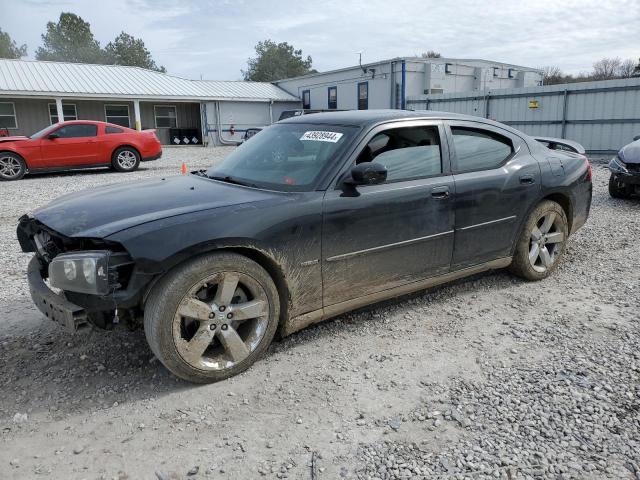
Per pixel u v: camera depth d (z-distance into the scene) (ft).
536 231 15.21
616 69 195.83
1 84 85.66
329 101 112.37
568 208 16.20
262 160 12.51
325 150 11.68
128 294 8.90
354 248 11.30
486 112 67.05
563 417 8.70
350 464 7.68
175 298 9.19
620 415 8.71
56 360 10.98
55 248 10.21
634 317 12.80
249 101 111.96
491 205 13.67
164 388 9.83
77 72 100.32
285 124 13.89
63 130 47.42
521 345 11.43
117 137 50.03
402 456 7.84
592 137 57.16
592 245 19.88
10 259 19.15
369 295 11.95
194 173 13.87
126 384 9.98
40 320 13.15
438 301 14.12
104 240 8.86
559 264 17.28
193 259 9.41
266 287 10.24
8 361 10.95
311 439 8.27
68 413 9.05
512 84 107.86
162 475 7.47
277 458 7.82
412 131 12.60
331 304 11.39
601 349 11.12
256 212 10.02
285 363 10.73
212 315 9.67
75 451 8.01
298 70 272.72
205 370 9.74
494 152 14.25
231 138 110.93
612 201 29.63
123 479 7.41
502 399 9.28
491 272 16.49
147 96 96.02
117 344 11.64
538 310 13.43
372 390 9.68
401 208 11.87
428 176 12.57
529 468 7.51
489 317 13.03
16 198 34.45
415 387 9.76
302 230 10.47
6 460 7.82
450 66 97.14
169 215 9.54
